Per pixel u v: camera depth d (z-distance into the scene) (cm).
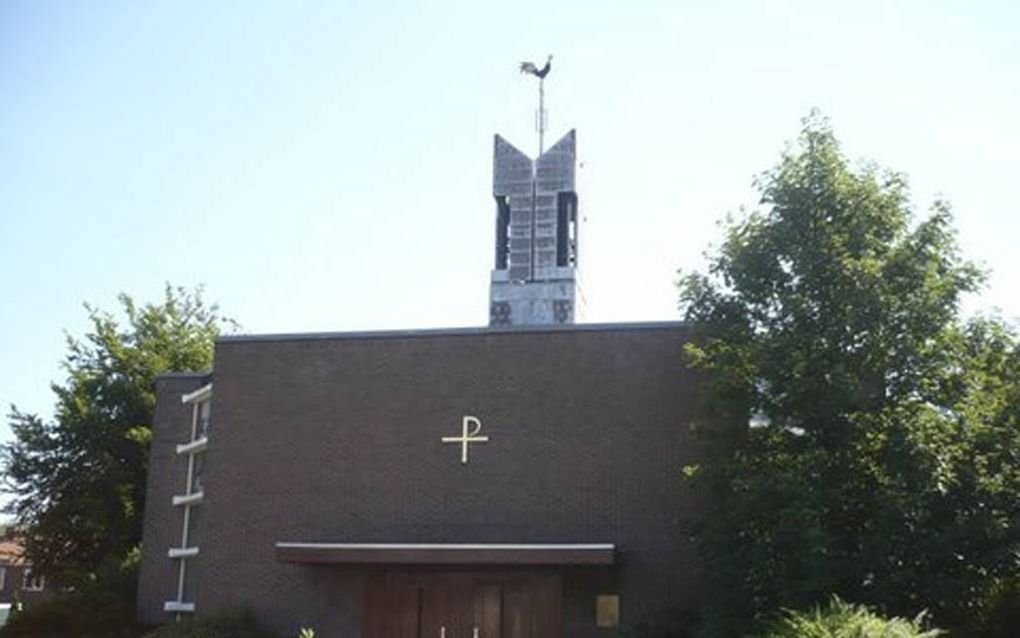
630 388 2467
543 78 5166
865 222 2108
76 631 3033
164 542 2986
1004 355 2047
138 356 4331
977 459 1930
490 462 2495
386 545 2403
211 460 2658
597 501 2420
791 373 2017
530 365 2528
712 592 2031
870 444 2000
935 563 1892
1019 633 1861
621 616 2334
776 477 1909
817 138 2175
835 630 1484
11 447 4122
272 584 2542
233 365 2705
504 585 2373
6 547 6738
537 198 5006
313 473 2592
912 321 2017
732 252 2184
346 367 2636
